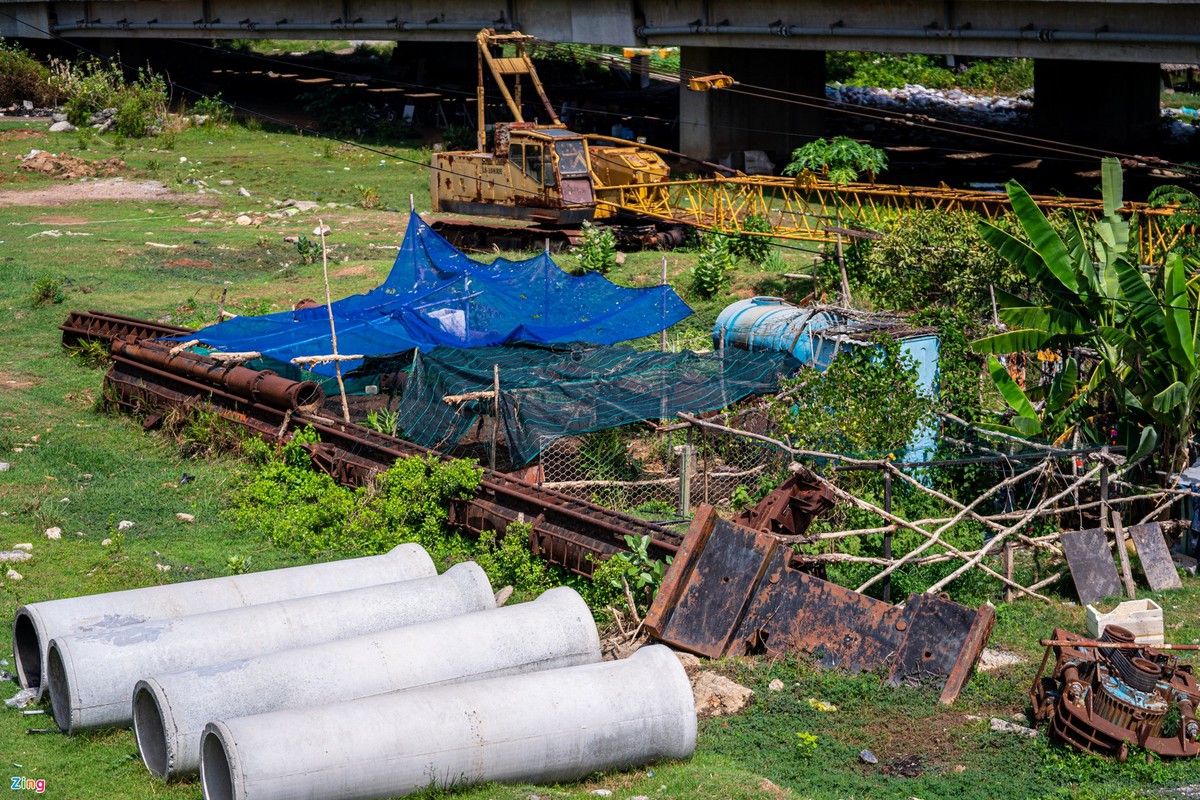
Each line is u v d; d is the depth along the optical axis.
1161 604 16.27
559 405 19.70
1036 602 16.47
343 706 10.98
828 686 13.77
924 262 28.03
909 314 22.95
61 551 17.12
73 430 22.61
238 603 13.93
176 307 30.84
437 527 18.03
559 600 13.56
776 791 11.48
